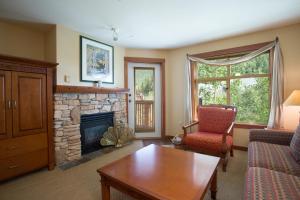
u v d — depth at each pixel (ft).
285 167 4.75
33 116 7.22
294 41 8.87
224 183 6.47
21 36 8.86
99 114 10.73
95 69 10.43
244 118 10.66
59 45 8.62
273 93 9.06
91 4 6.79
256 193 3.51
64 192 5.99
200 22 8.54
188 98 12.09
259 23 8.70
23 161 6.92
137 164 5.12
